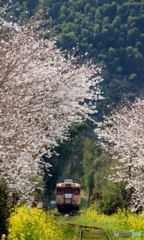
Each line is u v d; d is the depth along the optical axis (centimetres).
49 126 4609
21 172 3647
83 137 16388
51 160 9894
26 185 4062
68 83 4622
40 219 4566
